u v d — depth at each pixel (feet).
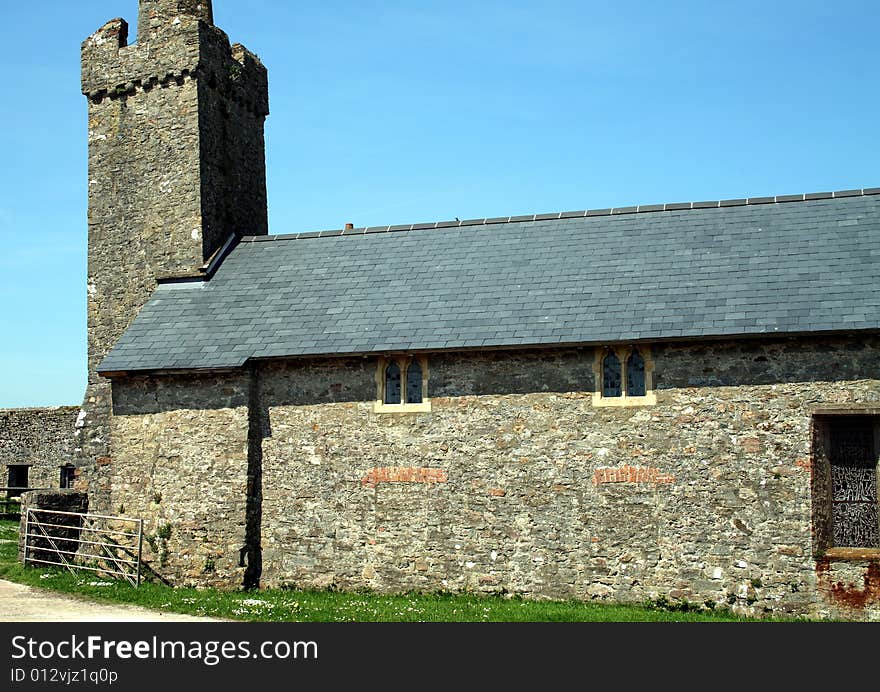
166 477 68.49
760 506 58.13
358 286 72.13
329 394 66.69
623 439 60.85
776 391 58.49
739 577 58.03
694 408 59.82
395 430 65.10
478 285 68.95
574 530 61.16
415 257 74.18
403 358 65.62
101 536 69.15
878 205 66.74
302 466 66.69
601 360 61.87
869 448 57.72
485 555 62.59
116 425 70.28
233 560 66.08
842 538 57.72
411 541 64.03
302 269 75.97
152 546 68.03
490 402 63.46
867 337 57.36
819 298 59.41
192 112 79.77
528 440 62.54
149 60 81.41
